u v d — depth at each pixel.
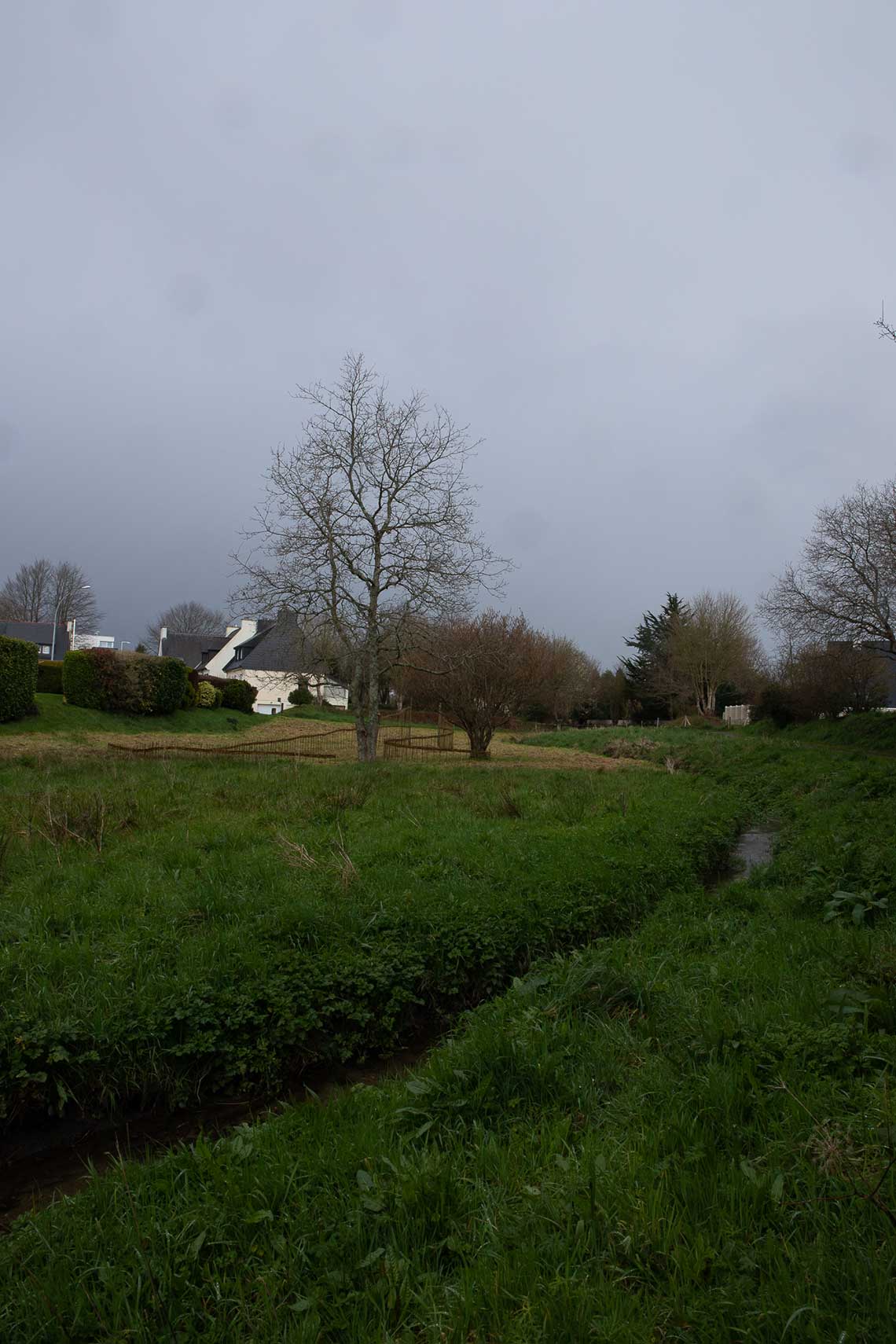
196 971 5.13
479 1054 4.19
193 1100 4.57
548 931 6.71
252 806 10.84
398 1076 4.77
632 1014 4.97
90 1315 2.66
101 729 26.20
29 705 25.02
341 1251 2.85
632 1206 2.85
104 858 7.60
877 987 4.41
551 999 5.15
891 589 25.22
